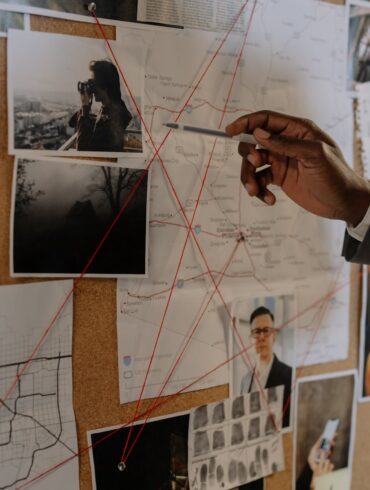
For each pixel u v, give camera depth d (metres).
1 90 0.51
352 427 0.77
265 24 0.65
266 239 0.68
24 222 0.53
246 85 0.64
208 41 0.61
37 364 0.54
